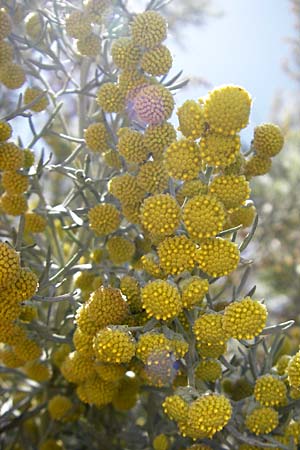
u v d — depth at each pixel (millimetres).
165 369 122
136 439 176
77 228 177
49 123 166
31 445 188
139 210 144
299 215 308
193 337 130
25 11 172
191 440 156
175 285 127
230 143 121
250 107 119
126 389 162
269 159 148
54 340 154
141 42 146
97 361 140
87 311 129
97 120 176
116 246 158
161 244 127
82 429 188
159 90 135
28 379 191
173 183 134
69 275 165
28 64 176
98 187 174
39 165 159
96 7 164
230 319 123
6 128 150
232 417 132
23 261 168
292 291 298
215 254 125
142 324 133
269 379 134
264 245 304
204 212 123
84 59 181
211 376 136
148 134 136
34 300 141
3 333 138
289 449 125
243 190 126
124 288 133
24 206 163
